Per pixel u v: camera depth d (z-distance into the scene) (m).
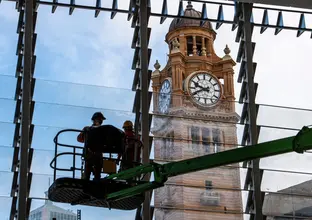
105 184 14.38
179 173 14.12
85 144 14.45
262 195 21.28
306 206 21.61
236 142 21.66
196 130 21.41
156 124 21.02
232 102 22.00
